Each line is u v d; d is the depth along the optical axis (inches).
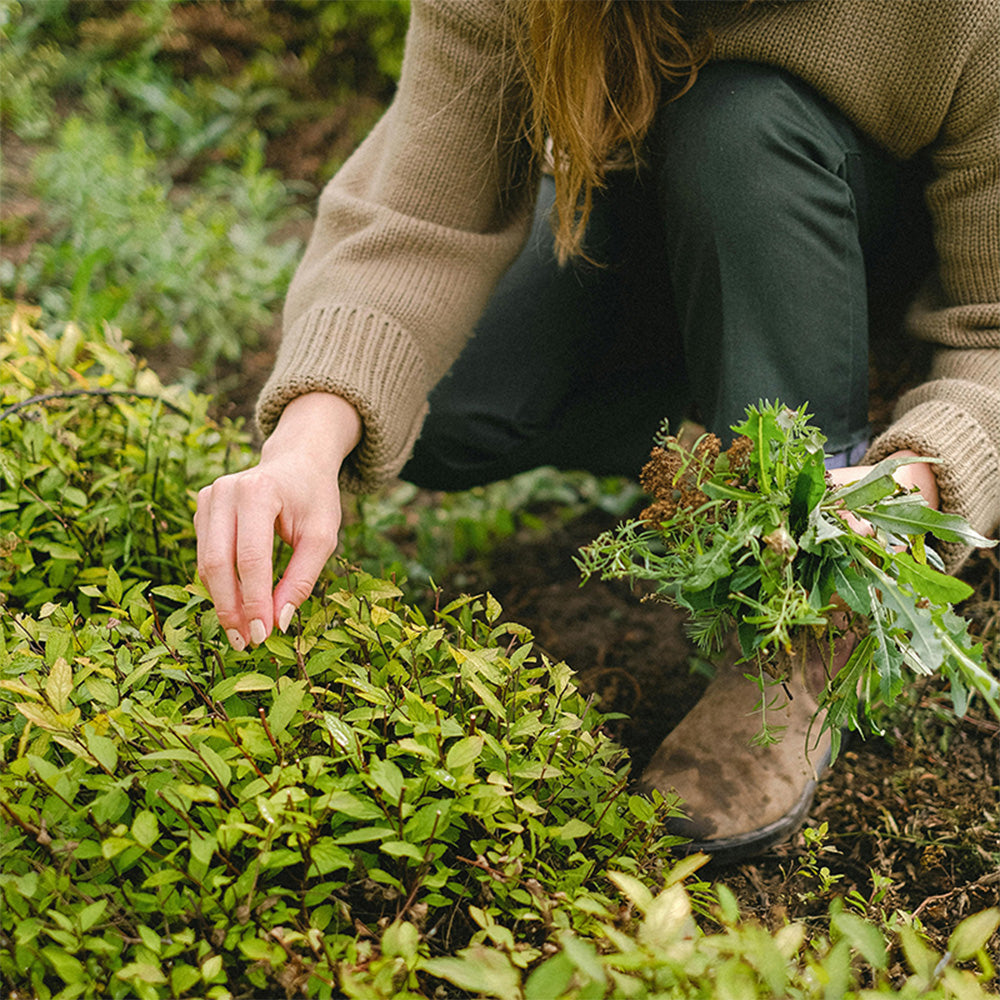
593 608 73.0
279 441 45.4
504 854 36.3
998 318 47.8
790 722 52.2
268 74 138.6
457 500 82.7
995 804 54.6
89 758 35.0
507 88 52.4
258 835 32.7
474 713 41.5
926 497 42.8
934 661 35.1
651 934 30.0
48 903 32.8
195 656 41.8
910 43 46.7
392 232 51.7
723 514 38.7
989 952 44.1
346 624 41.4
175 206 119.9
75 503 56.6
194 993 33.3
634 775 58.1
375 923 36.2
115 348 66.1
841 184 49.5
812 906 49.5
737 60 49.6
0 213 108.7
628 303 63.3
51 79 136.6
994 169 47.9
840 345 48.9
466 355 62.6
